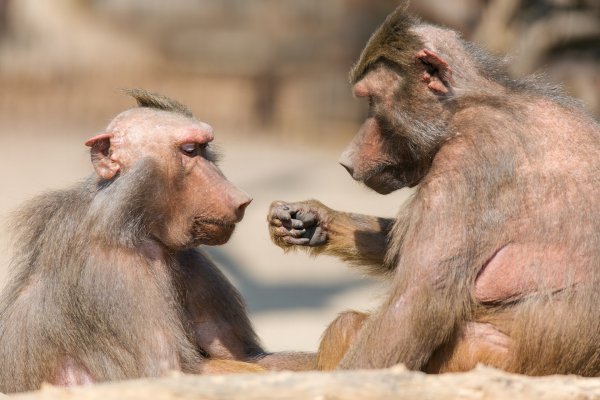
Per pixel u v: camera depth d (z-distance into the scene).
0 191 34.84
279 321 25.39
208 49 58.44
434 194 10.30
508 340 10.21
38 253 11.38
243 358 12.12
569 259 10.09
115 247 10.91
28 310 11.03
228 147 49.16
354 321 11.12
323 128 55.28
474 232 10.15
